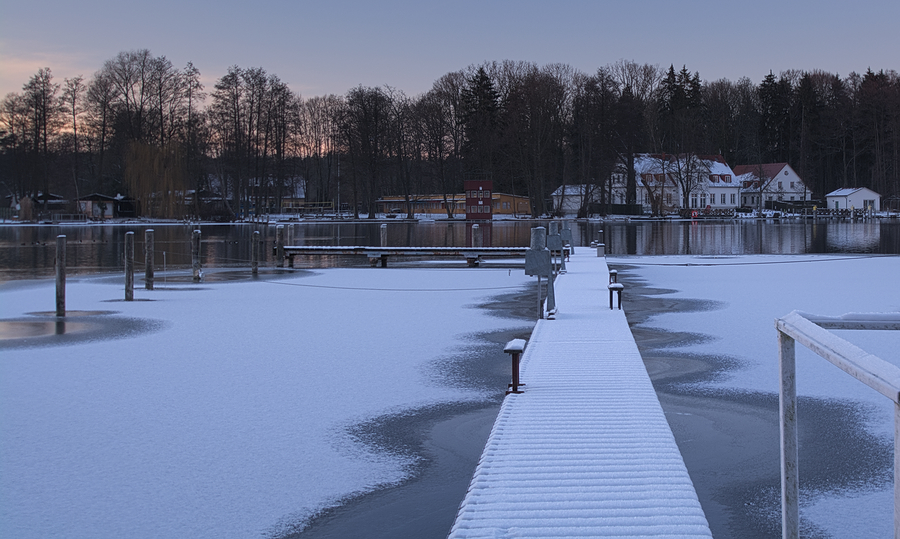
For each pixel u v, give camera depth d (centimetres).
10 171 8769
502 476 557
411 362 1105
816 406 842
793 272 2581
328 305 1767
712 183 10681
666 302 1770
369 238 5250
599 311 1425
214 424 792
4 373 1030
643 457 594
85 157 9356
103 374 1024
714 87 12581
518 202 9931
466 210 8406
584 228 6775
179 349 1207
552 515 487
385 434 761
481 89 9912
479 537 456
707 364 1084
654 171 9394
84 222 7450
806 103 11431
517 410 731
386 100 9362
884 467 654
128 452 703
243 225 7531
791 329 346
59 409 849
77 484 623
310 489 616
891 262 2997
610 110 9100
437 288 2152
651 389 809
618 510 493
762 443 726
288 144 9231
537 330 1203
